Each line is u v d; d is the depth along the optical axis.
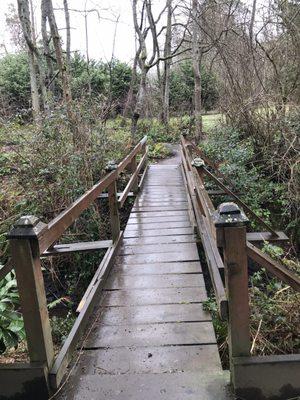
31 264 2.18
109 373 2.61
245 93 9.20
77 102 8.30
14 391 2.29
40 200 6.87
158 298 3.75
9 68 17.56
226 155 8.38
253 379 2.20
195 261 4.68
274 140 7.79
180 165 11.46
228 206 2.20
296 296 3.67
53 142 7.39
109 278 4.27
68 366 2.69
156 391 2.34
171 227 6.13
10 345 3.10
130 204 8.09
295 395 2.21
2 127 8.41
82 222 6.56
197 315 3.39
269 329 3.41
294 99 7.93
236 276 2.17
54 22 8.60
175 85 20.80
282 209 7.00
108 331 3.17
